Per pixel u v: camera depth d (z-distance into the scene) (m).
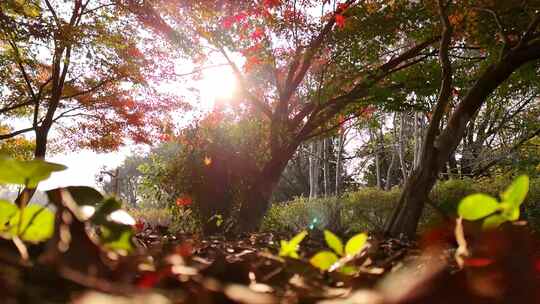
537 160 23.30
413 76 13.38
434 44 13.24
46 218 0.68
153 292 0.37
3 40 13.38
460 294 0.48
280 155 11.38
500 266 0.55
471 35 11.91
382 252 1.36
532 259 0.56
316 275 0.81
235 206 10.60
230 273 0.68
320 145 30.80
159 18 13.17
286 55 12.61
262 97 14.12
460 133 7.30
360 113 14.99
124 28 13.77
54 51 13.09
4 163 0.52
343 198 16.47
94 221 0.62
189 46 13.48
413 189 6.87
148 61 13.95
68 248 0.51
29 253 0.65
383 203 14.90
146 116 14.91
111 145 15.88
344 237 2.75
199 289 0.41
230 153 10.45
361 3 12.45
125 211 0.64
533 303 0.52
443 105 7.43
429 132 7.22
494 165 26.73
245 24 12.64
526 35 8.01
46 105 16.12
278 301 0.42
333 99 12.65
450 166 28.31
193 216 10.10
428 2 11.64
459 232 0.66
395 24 12.18
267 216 12.45
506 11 10.94
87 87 15.26
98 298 0.30
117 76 14.16
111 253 0.57
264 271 0.84
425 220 12.22
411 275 0.47
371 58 12.65
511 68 7.69
